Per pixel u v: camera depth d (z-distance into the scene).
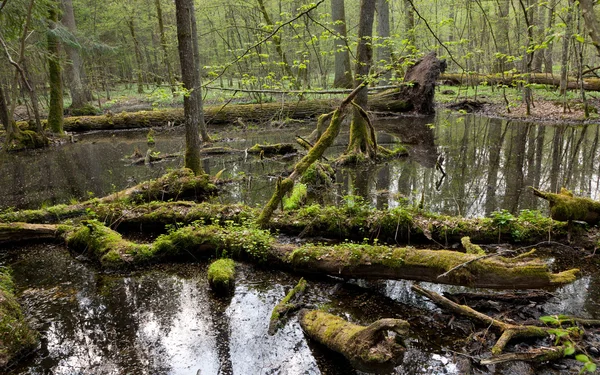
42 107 21.58
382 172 9.56
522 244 5.17
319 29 17.59
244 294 4.35
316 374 3.09
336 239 5.71
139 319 3.96
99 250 5.31
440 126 15.98
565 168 8.91
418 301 4.05
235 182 9.31
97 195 8.65
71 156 13.34
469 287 3.93
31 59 15.10
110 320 3.97
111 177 10.27
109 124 18.62
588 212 4.96
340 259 4.41
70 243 5.66
